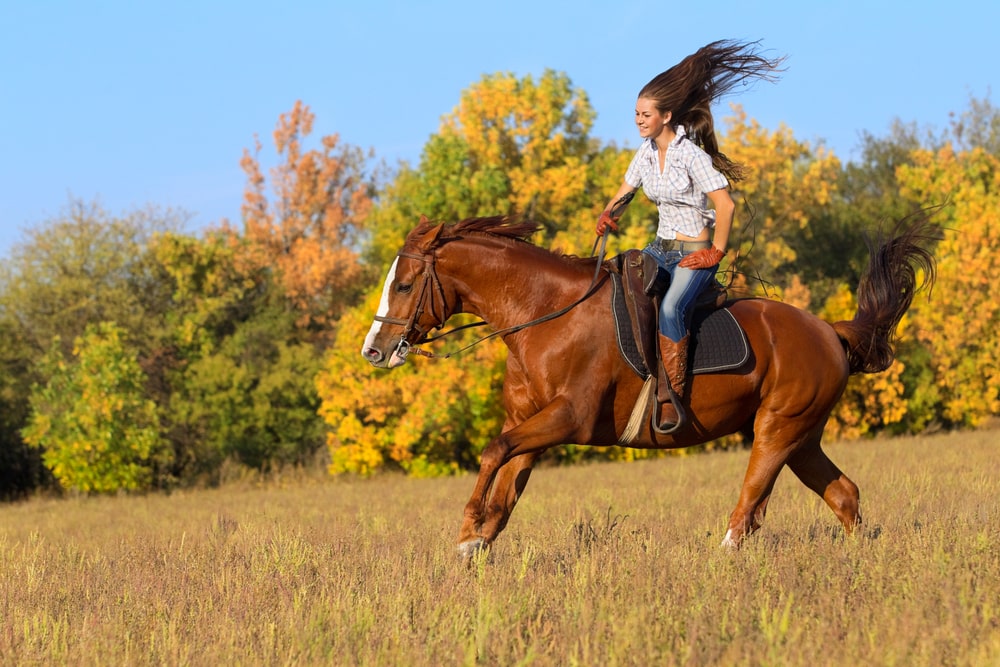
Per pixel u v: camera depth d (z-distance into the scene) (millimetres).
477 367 34781
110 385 34906
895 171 68938
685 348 8281
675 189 8328
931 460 21266
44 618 6570
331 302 57406
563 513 13203
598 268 8391
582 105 43375
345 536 11234
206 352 46719
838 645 5508
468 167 42406
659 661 5395
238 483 39969
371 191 71938
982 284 41906
